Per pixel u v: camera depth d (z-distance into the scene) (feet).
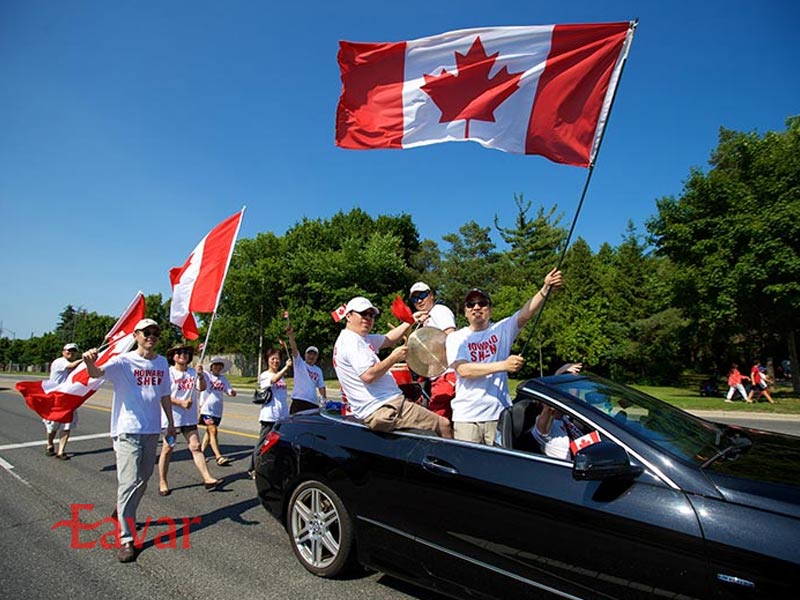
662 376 106.01
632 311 107.55
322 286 116.26
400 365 14.29
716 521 6.46
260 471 12.44
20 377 163.22
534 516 7.79
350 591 10.35
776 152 58.34
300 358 20.80
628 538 6.91
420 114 15.39
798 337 75.87
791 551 5.88
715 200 63.62
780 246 53.52
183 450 26.94
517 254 162.09
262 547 12.96
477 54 14.82
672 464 7.38
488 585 8.19
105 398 59.31
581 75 14.15
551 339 93.86
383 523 9.73
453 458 9.12
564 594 7.34
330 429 11.47
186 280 21.80
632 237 116.37
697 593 6.31
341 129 15.88
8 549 12.98
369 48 15.26
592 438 8.70
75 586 10.78
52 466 23.13
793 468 7.57
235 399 62.03
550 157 14.64
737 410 46.21
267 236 133.49
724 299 58.54
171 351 20.44
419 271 151.02
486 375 11.39
